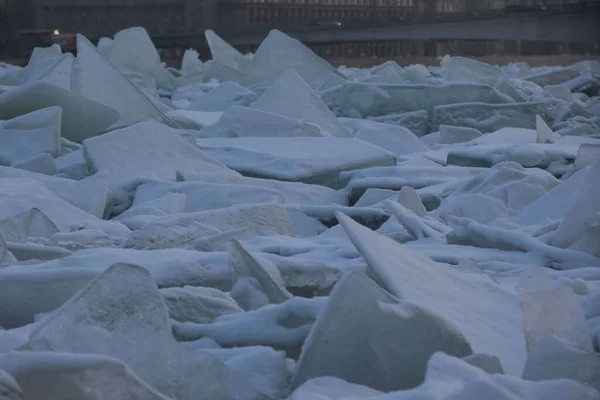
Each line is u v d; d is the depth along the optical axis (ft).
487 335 15.96
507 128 76.13
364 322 13.51
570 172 47.32
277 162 50.49
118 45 140.46
